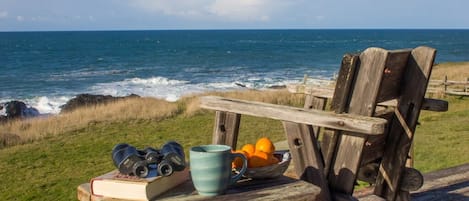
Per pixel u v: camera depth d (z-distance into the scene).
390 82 3.14
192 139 15.48
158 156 2.29
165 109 20.95
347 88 2.90
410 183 3.54
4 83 49.59
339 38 199.00
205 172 2.27
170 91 41.00
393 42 159.88
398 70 3.20
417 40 177.50
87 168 11.93
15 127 18.34
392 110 3.42
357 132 2.73
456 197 4.53
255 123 17.59
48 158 13.20
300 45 138.75
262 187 2.47
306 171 2.93
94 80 51.25
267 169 2.56
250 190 2.42
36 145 15.07
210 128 17.27
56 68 67.19
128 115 20.03
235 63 74.00
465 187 4.87
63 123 18.55
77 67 68.50
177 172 2.45
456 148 10.45
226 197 2.31
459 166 5.72
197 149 2.41
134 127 17.89
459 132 12.87
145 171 2.26
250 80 48.69
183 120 19.05
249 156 2.60
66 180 10.76
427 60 3.24
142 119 19.47
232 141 3.16
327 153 3.00
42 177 11.13
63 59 84.88
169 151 2.31
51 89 44.28
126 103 23.00
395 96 3.32
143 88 43.62
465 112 17.23
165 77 53.16
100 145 14.84
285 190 2.42
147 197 2.17
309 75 53.75
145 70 62.94
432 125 14.46
